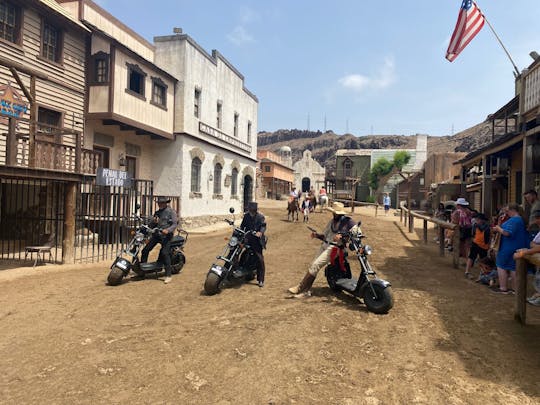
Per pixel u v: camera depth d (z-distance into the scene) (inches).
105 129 620.1
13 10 456.1
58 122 521.0
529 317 224.4
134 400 136.6
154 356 173.0
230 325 213.8
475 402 135.0
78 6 565.9
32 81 350.3
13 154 332.8
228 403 134.8
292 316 229.1
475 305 248.8
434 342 189.3
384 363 166.6
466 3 477.1
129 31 684.7
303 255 461.1
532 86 375.6
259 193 2116.1
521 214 280.2
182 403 134.8
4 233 514.6
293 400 136.8
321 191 1227.9
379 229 727.7
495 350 178.5
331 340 192.1
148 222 335.9
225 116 935.0
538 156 355.3
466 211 423.5
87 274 343.3
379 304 233.9
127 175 490.0
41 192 514.3
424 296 271.6
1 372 157.0
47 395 139.3
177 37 743.7
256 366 163.5
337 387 146.3
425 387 145.9
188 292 286.5
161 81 690.2
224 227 820.6
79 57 555.2
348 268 283.0
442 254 440.5
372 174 2122.3
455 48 486.0
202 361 168.1
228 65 945.5
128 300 263.3
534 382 148.7
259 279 305.6
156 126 679.7
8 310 237.6
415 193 1850.4
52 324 213.9
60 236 514.0
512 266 273.7
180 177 737.0
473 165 690.2
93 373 156.6
